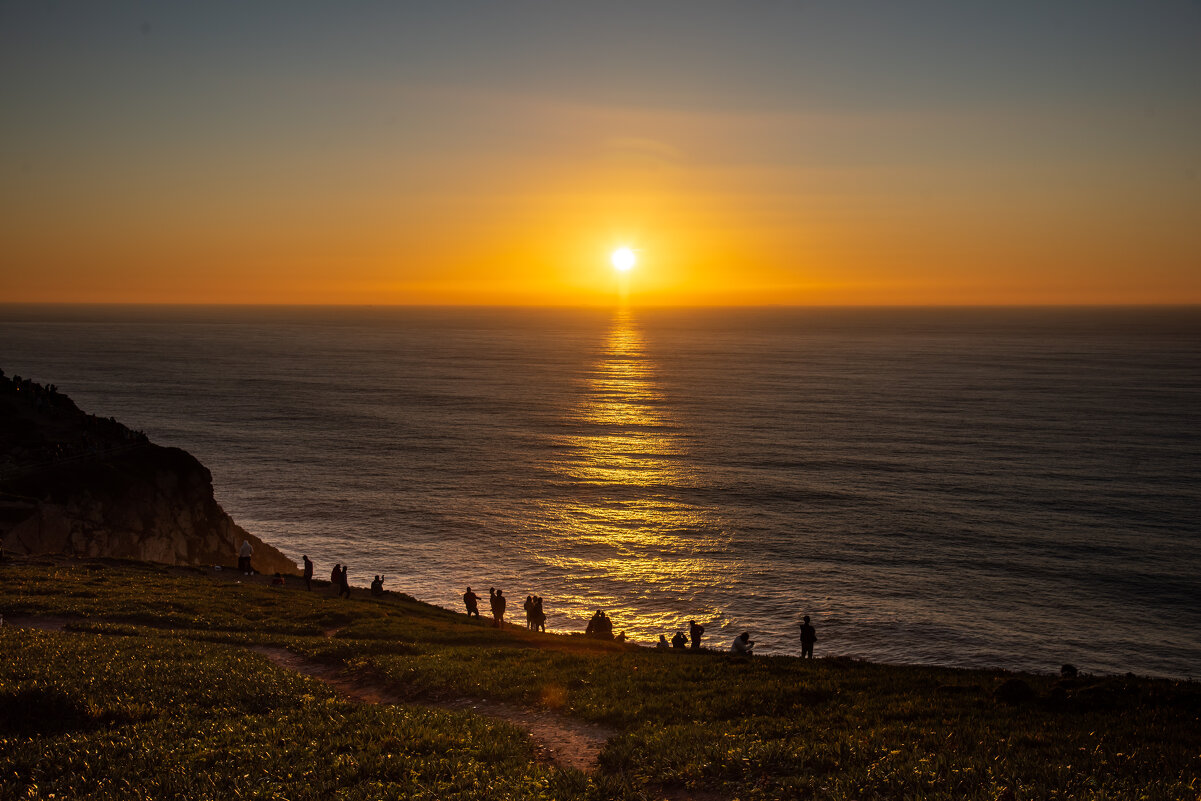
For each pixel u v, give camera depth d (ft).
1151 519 323.37
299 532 305.94
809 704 61.93
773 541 298.35
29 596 104.47
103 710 54.39
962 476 405.80
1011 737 50.06
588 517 331.77
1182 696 63.21
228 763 45.37
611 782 43.21
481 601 234.79
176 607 105.50
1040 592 245.04
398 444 495.00
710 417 620.90
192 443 478.59
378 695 67.62
